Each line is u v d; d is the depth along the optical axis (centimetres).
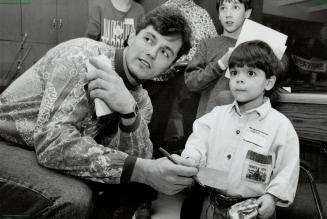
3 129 109
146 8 284
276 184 111
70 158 93
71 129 96
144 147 116
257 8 244
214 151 123
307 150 153
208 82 173
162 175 97
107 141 117
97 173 95
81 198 88
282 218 137
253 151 117
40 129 97
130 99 102
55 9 373
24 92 109
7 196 88
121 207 98
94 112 104
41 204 86
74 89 99
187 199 127
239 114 123
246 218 106
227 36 185
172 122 190
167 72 185
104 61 102
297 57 220
